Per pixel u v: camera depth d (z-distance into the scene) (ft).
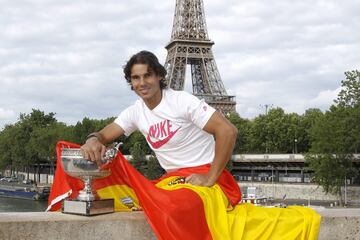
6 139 636.89
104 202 27.35
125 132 30.68
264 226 26.76
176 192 25.50
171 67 456.86
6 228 24.04
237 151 458.09
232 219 26.53
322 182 317.01
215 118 27.27
